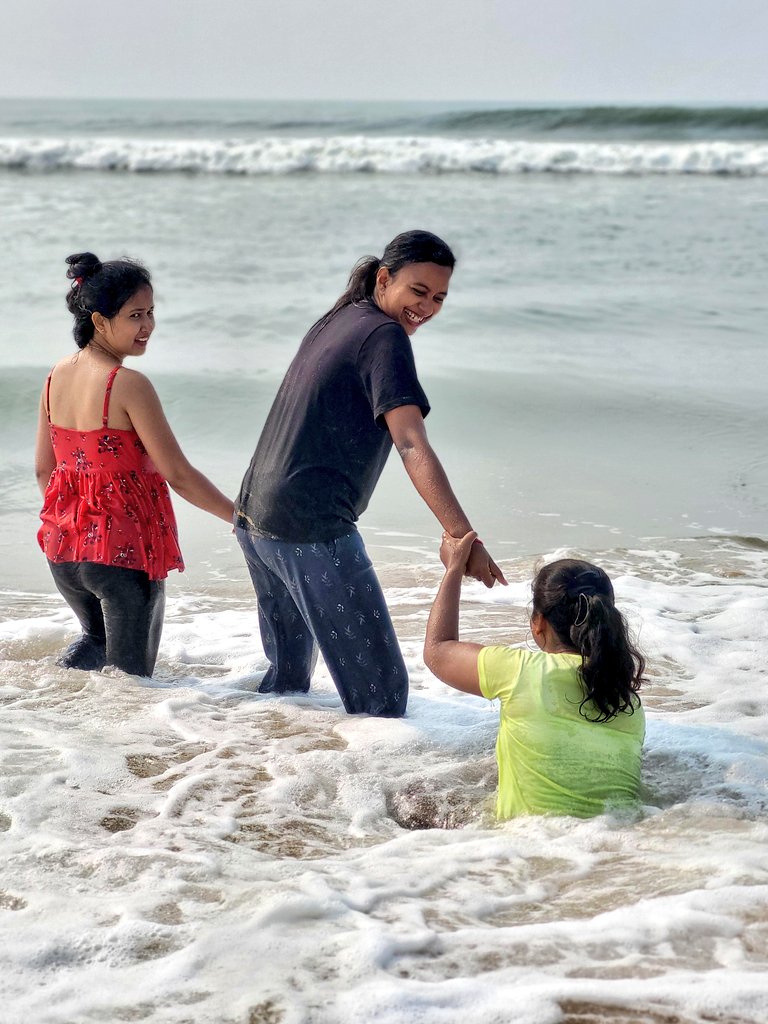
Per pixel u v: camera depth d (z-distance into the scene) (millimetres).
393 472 8398
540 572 3338
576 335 12516
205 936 2316
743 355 11719
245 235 19281
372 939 2285
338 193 25875
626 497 7809
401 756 3613
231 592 6121
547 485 8055
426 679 4625
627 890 2600
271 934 2336
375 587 3916
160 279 15094
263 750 3623
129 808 3135
